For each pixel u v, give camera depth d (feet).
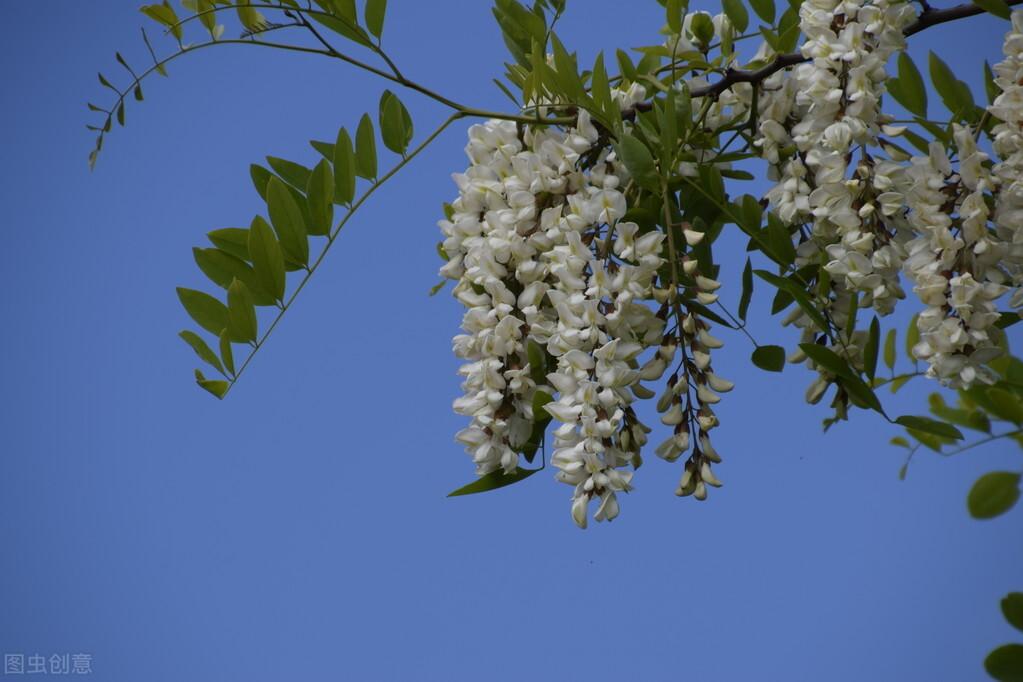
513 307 4.17
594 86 4.16
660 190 4.15
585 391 4.03
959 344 4.05
